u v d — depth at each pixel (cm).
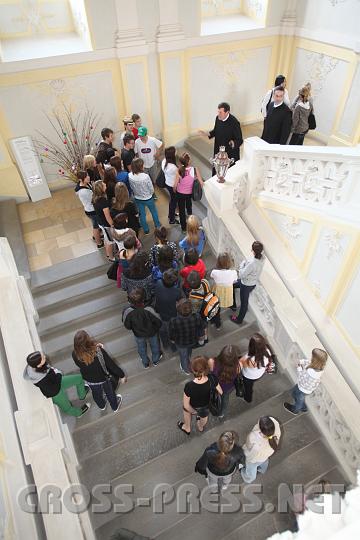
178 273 432
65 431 407
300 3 706
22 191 678
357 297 440
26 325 423
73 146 691
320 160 432
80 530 322
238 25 731
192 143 771
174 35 645
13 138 638
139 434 420
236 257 520
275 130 583
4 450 323
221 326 519
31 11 631
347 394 409
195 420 430
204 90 749
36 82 609
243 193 531
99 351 368
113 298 533
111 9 586
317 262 489
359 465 388
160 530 355
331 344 481
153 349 459
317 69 729
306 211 473
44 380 345
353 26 629
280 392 469
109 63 640
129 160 554
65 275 539
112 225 476
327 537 80
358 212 413
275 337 499
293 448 423
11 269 479
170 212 595
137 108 706
